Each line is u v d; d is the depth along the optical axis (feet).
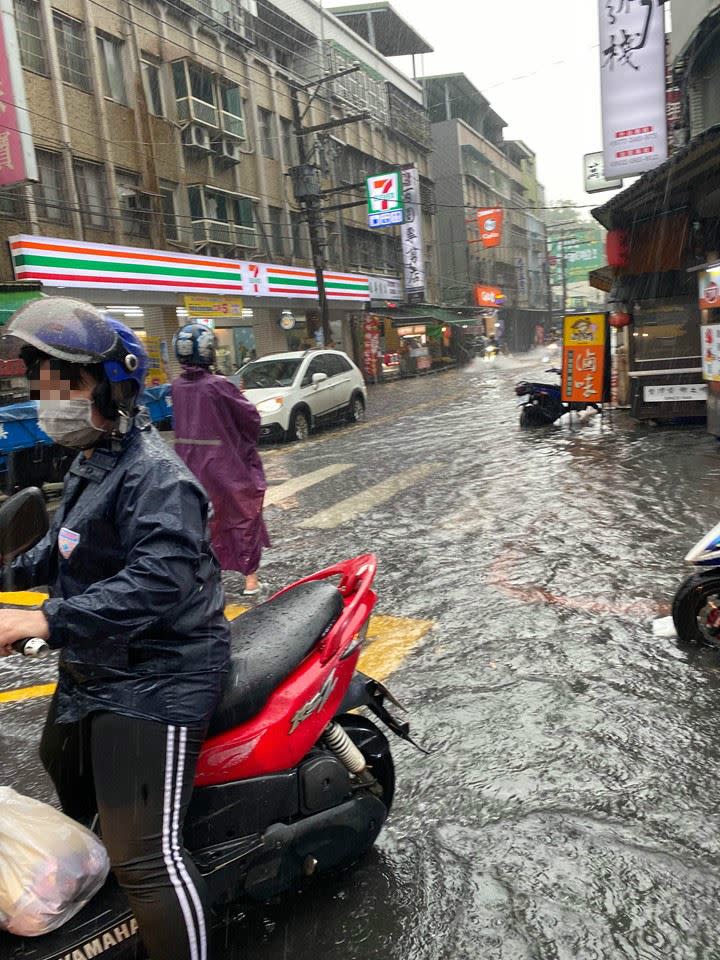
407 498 25.44
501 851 8.07
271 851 6.59
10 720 12.28
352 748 7.52
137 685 5.72
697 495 22.22
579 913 7.16
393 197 103.86
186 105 76.38
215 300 75.97
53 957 5.71
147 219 72.23
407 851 8.17
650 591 15.14
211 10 83.46
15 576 6.79
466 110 189.06
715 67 44.96
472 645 13.25
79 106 65.05
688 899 7.25
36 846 5.84
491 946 6.86
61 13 63.31
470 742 10.21
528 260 228.22
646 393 35.63
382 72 133.39
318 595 7.39
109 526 5.80
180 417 16.40
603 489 24.03
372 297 112.47
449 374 115.03
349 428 47.70
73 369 5.61
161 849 5.76
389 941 6.99
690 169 30.78
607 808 8.65
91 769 6.69
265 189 92.58
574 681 11.64
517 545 18.89
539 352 198.80
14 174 52.42
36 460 30.14
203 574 5.87
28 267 55.01
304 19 107.14
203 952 5.84
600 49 50.96
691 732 10.06
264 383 45.55
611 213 36.96
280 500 27.14
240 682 6.44
